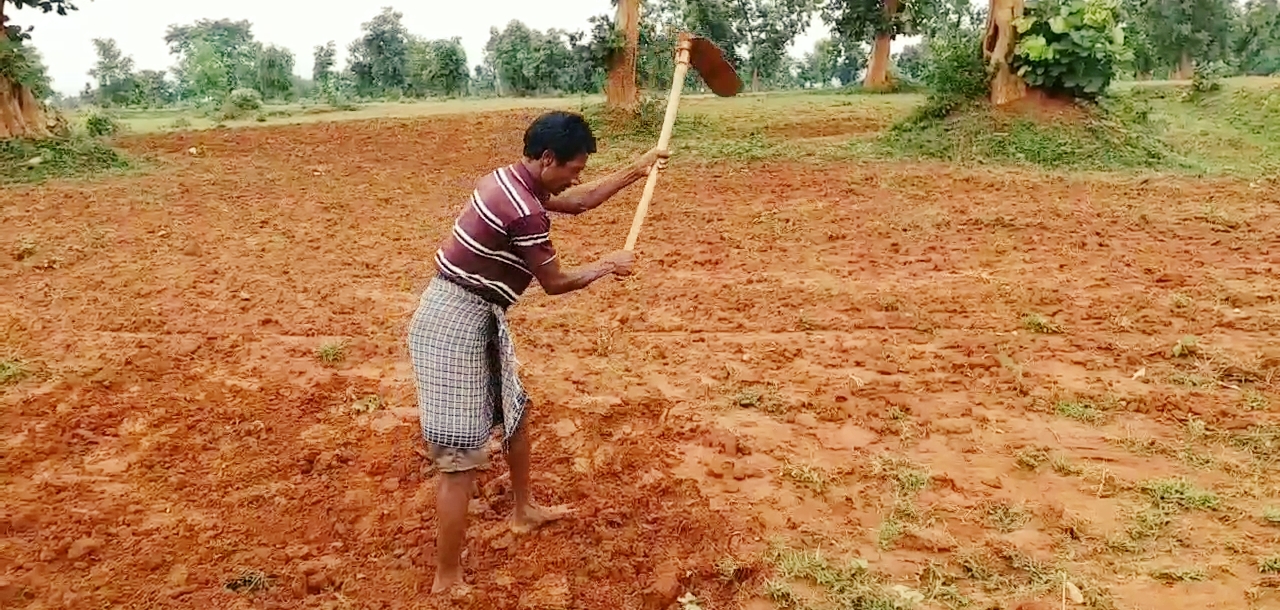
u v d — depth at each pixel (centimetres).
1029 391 545
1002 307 696
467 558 387
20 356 632
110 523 420
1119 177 1256
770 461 469
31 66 1553
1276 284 737
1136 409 519
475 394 350
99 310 728
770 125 1934
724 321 687
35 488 452
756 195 1159
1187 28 3328
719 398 547
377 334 671
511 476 398
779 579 366
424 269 854
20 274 840
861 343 633
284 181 1365
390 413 538
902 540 391
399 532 406
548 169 343
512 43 4250
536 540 400
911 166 1348
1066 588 353
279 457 483
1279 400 527
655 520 414
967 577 368
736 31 4009
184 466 477
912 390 551
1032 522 406
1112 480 438
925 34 3191
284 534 412
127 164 1485
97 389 573
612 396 558
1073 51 1430
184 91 5881
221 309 733
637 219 390
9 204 1170
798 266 829
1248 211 1005
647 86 2578
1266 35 3562
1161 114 1748
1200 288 729
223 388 577
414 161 1595
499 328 355
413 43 4916
